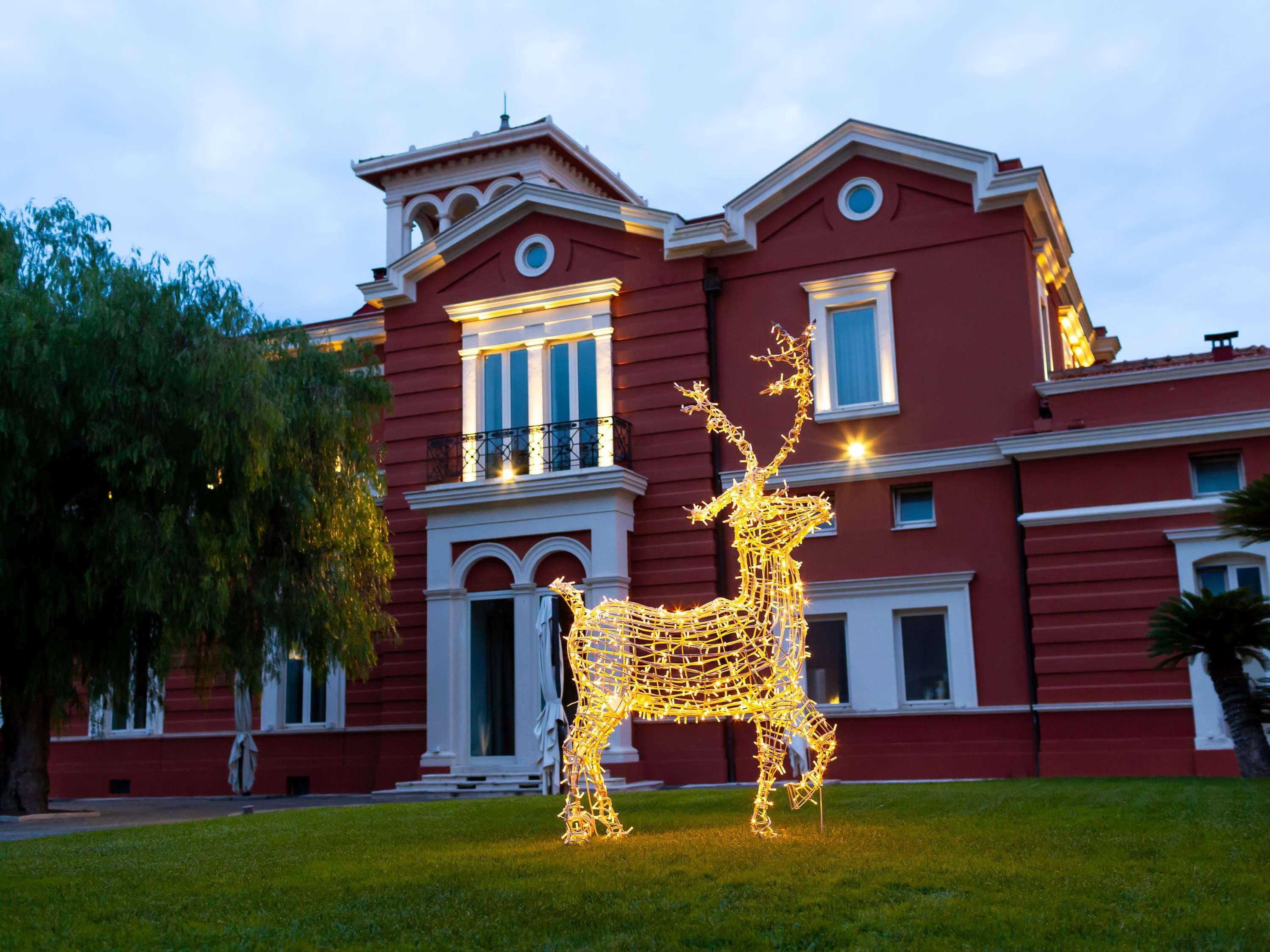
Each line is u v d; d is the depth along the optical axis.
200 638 16.67
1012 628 17.55
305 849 8.65
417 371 21.58
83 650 16.19
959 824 8.43
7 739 16.12
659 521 19.53
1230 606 13.48
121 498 15.17
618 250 20.61
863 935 5.20
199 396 15.27
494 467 20.64
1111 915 5.36
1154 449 16.83
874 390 19.09
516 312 20.95
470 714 19.64
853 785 13.59
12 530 14.89
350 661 17.72
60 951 5.49
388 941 5.42
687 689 8.59
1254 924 5.10
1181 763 16.11
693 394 9.38
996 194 18.53
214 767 22.05
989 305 18.53
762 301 19.81
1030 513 17.31
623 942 5.19
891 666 18.00
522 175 31.73
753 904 5.81
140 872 7.68
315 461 17.66
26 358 14.07
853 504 18.72
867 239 19.34
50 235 16.17
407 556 20.95
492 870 7.07
